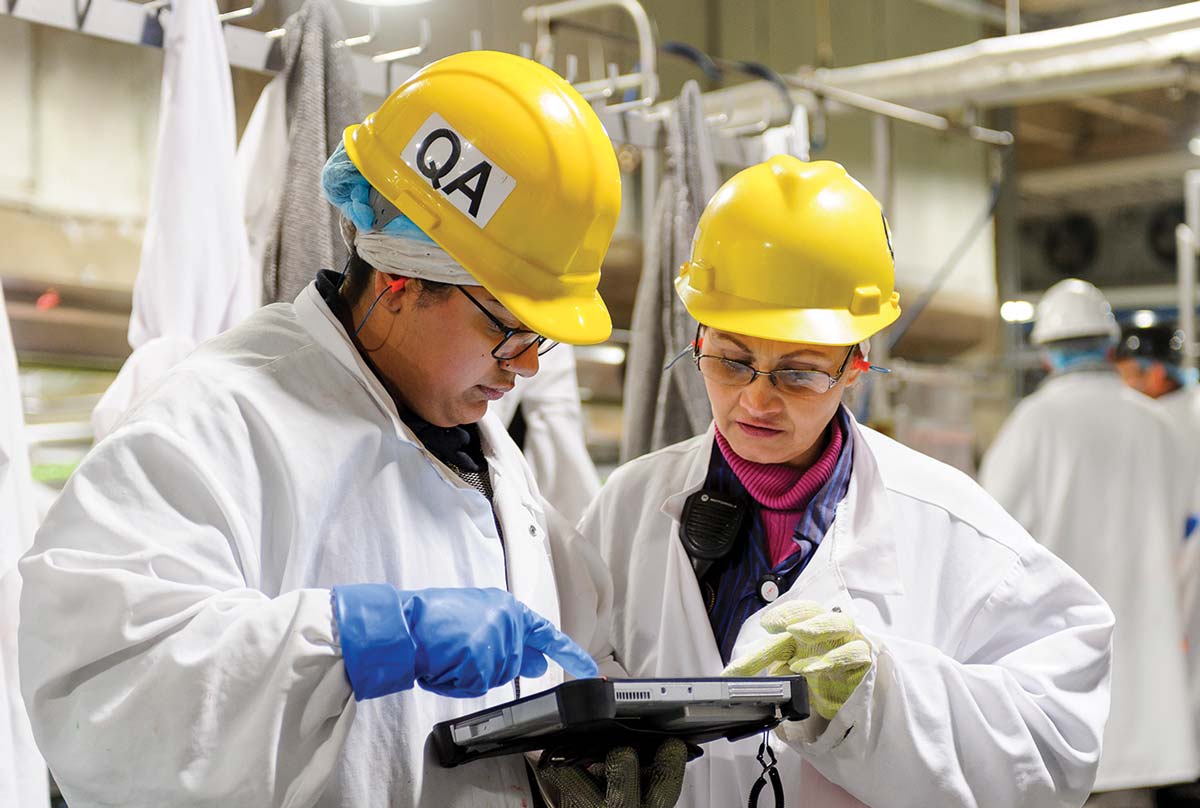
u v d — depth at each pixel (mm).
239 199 1956
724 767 1636
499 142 1280
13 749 1695
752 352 1626
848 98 3166
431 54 3658
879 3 5871
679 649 1679
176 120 1884
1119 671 3752
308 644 1088
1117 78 4047
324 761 1120
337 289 1397
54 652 1113
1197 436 4371
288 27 2002
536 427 2576
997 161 3891
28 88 2729
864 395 3271
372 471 1302
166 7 1928
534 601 1407
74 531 1143
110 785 1107
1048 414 3896
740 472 1717
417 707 1276
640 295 2510
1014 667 1592
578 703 1092
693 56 2998
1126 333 5285
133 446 1171
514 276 1279
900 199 5828
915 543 1688
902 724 1456
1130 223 8719
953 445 4223
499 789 1316
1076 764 1565
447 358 1315
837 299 1629
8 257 2744
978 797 1509
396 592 1133
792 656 1418
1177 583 3865
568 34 4199
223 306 1923
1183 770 3705
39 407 2871
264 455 1243
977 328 6230
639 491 1871
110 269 2926
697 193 2469
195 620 1100
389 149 1303
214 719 1080
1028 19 6234
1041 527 3893
